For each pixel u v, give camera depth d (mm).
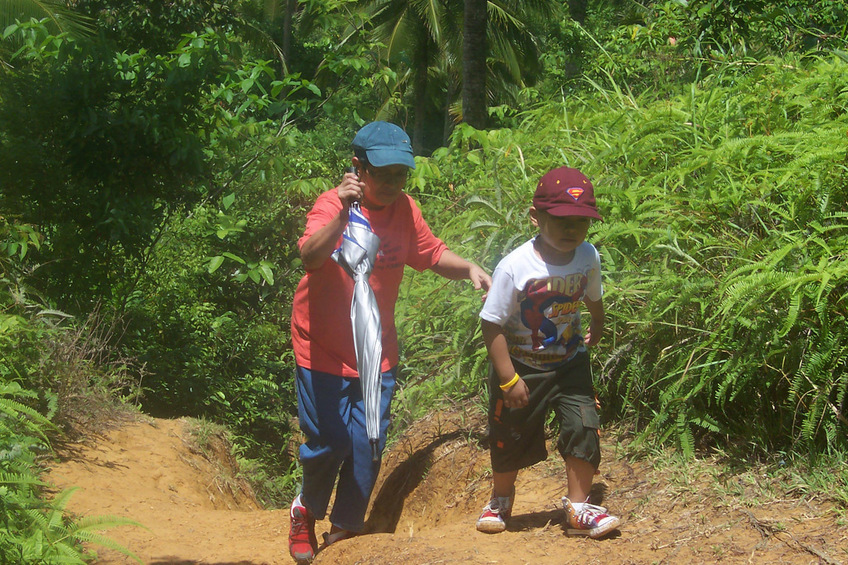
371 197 3863
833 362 3617
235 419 7941
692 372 4035
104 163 7125
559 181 3252
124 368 6660
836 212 4086
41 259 6941
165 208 8047
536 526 3656
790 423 3758
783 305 3811
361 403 3941
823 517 3094
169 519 4840
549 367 3490
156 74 7504
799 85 5340
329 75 9516
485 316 3414
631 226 4523
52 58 7430
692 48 8430
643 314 4332
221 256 7105
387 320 4043
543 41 32531
